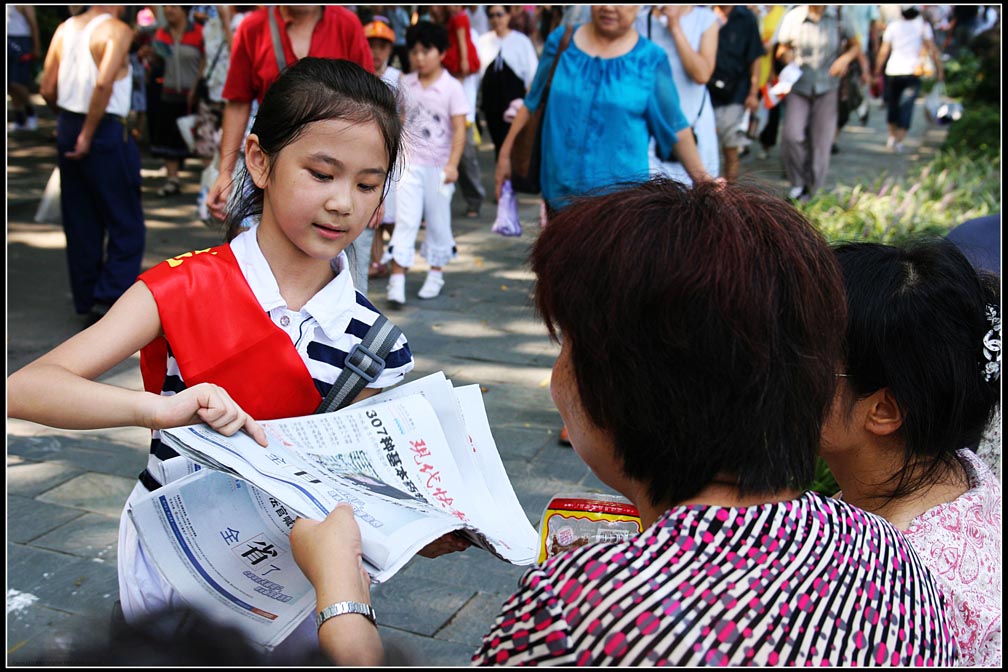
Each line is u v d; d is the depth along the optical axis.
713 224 1.03
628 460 1.10
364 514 1.35
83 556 3.13
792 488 1.10
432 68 5.83
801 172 9.05
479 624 2.82
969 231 2.41
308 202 1.61
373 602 2.91
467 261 6.97
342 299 1.72
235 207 1.82
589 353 1.06
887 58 13.16
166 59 8.55
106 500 3.52
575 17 5.45
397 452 1.57
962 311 1.50
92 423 1.48
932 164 8.83
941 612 1.13
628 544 1.02
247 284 1.67
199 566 1.47
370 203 1.67
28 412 1.50
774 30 10.02
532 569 1.05
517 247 7.30
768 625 0.98
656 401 1.03
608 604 0.97
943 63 14.88
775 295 1.02
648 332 1.02
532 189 4.39
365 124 1.61
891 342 1.49
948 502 1.56
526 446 3.99
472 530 1.37
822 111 8.78
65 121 5.29
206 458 1.38
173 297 1.62
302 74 1.63
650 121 4.04
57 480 3.64
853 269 1.52
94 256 5.51
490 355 5.10
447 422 1.64
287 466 1.43
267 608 1.43
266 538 1.50
